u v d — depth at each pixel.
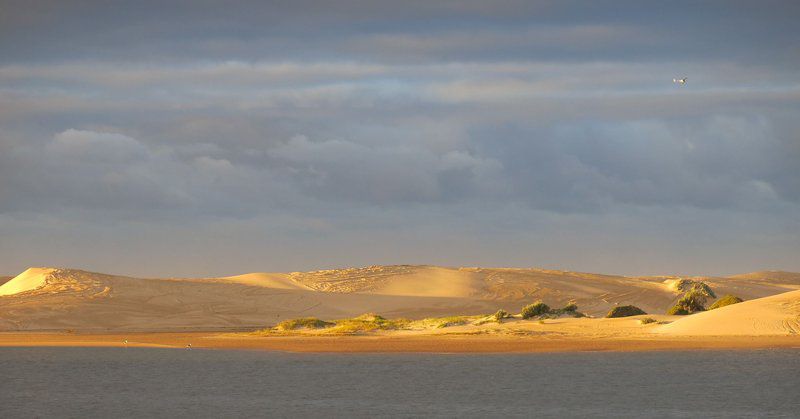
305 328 91.81
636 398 39.16
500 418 34.75
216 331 101.94
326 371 51.34
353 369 52.22
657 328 73.19
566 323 79.25
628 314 87.62
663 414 35.06
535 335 73.00
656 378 45.34
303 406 38.16
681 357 54.88
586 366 51.31
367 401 39.38
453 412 36.28
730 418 33.94
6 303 123.62
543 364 52.97
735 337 65.69
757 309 70.88
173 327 111.62
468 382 45.25
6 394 42.66
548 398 39.59
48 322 111.88
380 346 68.94
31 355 64.69
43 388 44.88
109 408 38.16
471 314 134.88
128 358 61.56
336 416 35.59
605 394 40.44
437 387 43.59
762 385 42.16
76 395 42.25
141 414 36.50
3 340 83.75
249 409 37.56
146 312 124.06
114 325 112.94
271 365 55.28
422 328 83.88
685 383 43.31
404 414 35.88
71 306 121.44
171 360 59.56
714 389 41.22
